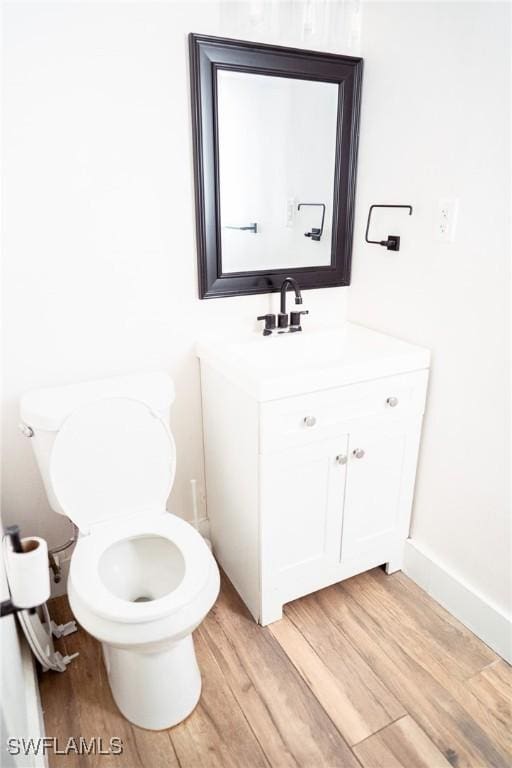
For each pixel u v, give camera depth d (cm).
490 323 139
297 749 126
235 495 166
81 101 139
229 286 175
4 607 76
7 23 125
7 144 133
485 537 152
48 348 155
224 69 152
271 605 162
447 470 162
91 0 132
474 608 158
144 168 152
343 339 181
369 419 155
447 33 136
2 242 140
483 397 145
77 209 146
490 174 131
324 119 171
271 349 176
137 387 154
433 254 154
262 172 168
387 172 167
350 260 193
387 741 128
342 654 152
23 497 163
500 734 129
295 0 155
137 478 150
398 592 178
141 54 142
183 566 141
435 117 145
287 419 141
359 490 163
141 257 160
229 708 136
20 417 145
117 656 130
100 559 137
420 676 145
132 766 123
